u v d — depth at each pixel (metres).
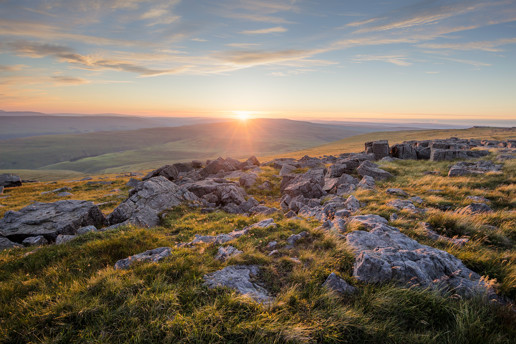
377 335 4.62
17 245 13.18
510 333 4.62
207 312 5.04
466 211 12.66
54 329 4.76
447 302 5.40
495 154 31.84
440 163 30.62
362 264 6.46
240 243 9.20
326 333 4.63
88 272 7.82
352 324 4.76
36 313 5.15
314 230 9.95
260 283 6.51
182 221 16.70
